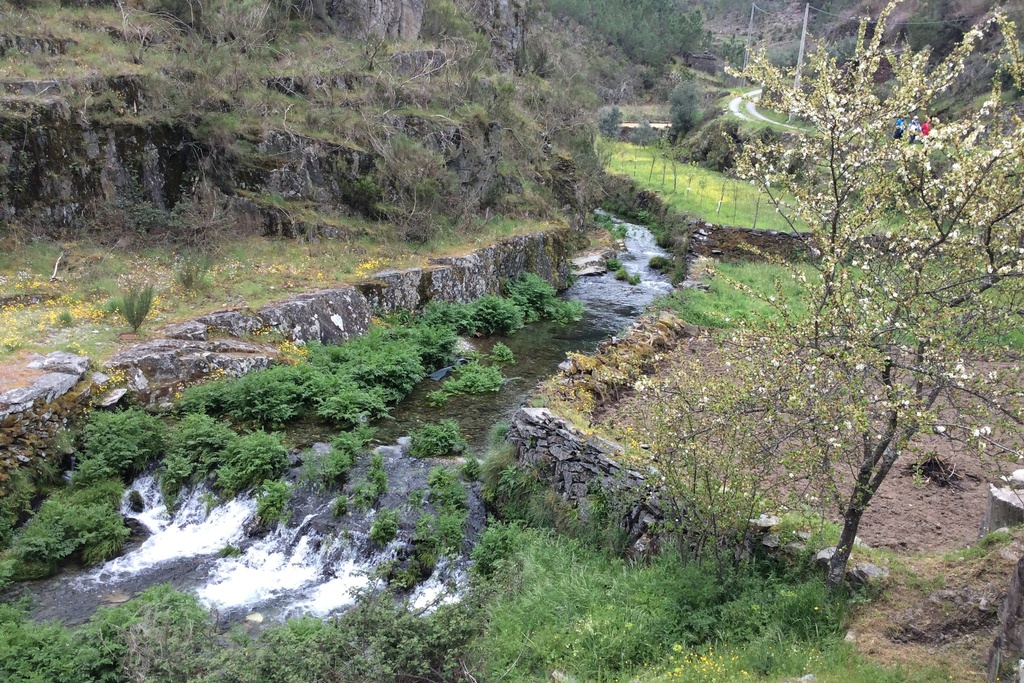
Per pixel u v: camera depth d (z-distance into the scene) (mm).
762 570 7656
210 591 9320
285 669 6602
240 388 13055
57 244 16469
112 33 21031
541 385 14031
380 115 22391
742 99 52688
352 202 21188
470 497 10797
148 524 10586
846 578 7098
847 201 6688
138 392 12516
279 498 10555
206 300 15867
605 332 19812
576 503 9766
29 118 16297
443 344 16875
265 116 20562
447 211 22609
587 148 34781
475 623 7633
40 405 10875
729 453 7332
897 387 5891
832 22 68625
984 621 6348
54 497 10367
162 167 18797
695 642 7027
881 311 6121
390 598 7945
